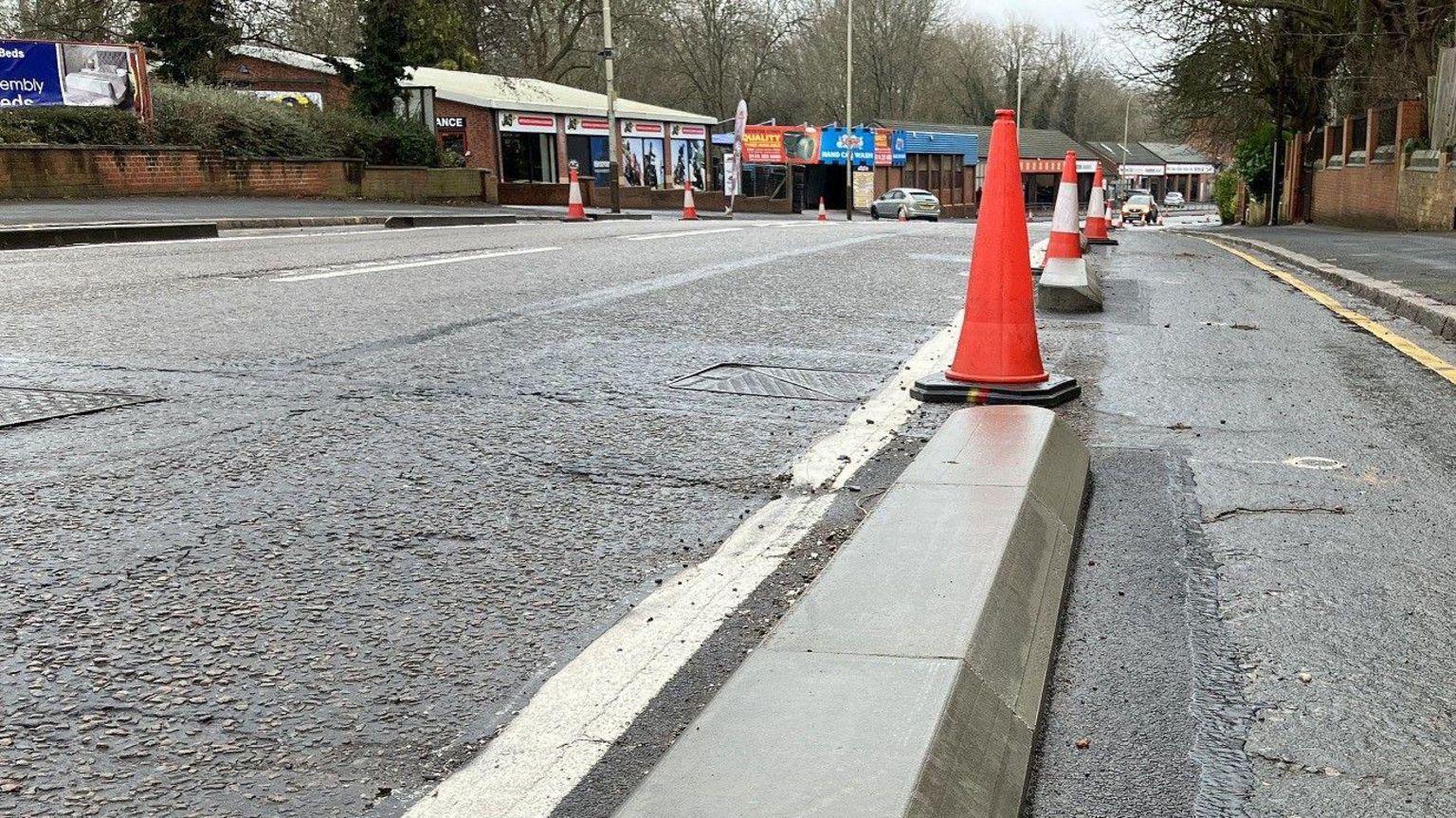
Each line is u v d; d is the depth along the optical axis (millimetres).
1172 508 3330
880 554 2621
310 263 9367
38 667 2215
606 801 1816
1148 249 14828
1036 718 2061
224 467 3523
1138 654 2354
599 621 2514
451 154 31547
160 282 7855
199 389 4527
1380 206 22703
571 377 4965
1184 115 31266
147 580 2656
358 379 4785
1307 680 2236
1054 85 92688
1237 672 2271
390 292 7457
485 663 2301
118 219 15570
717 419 4297
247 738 1980
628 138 42688
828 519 3186
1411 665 2305
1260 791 1846
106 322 6035
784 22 68250
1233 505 3355
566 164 39469
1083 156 85438
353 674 2232
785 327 6441
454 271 8805
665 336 6031
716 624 2496
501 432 4031
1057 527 2996
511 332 6004
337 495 3307
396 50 29484
